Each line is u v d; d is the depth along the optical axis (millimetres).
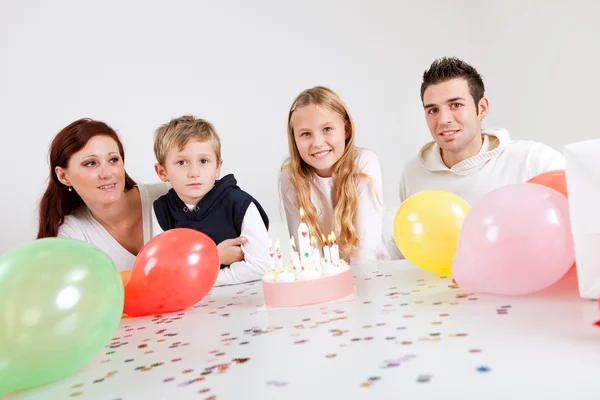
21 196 2803
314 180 1917
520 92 3123
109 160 1697
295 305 1147
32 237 2818
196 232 1303
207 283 1265
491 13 3109
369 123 3055
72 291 815
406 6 3066
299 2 2986
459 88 1787
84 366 895
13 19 2783
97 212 1810
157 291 1215
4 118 2783
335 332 896
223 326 1058
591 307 856
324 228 1946
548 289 1019
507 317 856
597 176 849
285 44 2980
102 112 2865
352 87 3035
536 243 937
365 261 1827
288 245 2252
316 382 676
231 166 2945
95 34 2848
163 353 915
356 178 1865
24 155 2803
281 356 804
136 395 723
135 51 2879
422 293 1107
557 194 1021
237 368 776
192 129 1714
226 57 2938
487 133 1995
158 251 1231
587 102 3027
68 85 2834
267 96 2973
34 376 797
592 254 867
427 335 808
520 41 3094
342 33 3020
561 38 3031
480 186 1939
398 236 1294
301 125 1769
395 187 3084
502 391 573
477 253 981
